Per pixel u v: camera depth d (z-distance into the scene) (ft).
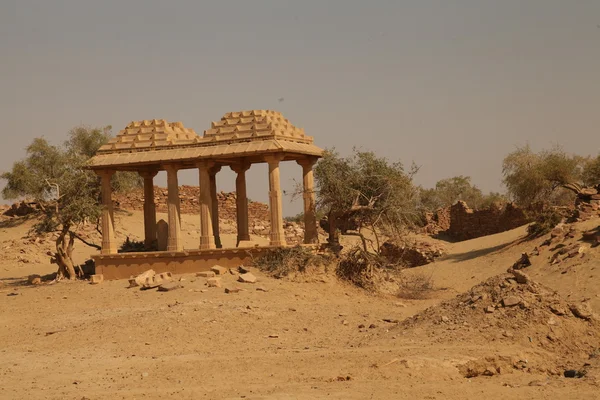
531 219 142.61
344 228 147.33
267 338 68.74
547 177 136.67
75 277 112.98
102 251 109.09
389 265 105.19
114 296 93.09
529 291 66.39
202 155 102.06
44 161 119.34
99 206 111.24
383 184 104.78
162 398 48.75
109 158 109.09
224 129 103.91
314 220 105.09
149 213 115.85
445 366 54.24
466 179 281.13
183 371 56.44
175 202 105.50
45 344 70.18
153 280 98.84
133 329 73.00
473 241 143.43
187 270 103.24
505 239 133.08
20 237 160.04
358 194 102.63
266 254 100.22
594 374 53.52
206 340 68.23
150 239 115.75
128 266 106.22
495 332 62.18
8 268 141.38
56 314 85.92
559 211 134.92
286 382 52.03
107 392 50.88
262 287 90.63
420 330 65.21
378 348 60.64
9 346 70.54
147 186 115.85
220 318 76.28
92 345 68.08
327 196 103.91
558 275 94.12
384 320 76.64
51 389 52.65
